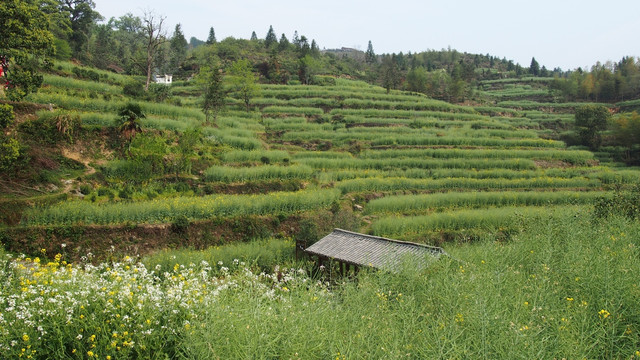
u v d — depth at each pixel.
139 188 35.59
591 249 15.34
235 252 26.75
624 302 10.81
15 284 11.47
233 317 10.27
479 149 64.31
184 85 86.44
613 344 9.48
